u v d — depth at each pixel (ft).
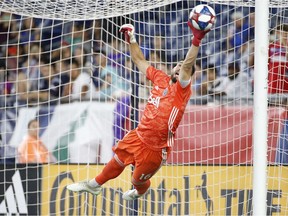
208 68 122.31
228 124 119.14
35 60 131.64
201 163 116.26
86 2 104.68
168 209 115.34
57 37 129.49
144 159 87.97
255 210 88.22
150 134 87.25
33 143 124.26
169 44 126.11
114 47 127.65
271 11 121.90
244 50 125.29
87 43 130.82
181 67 84.94
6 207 117.60
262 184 88.07
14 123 126.31
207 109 119.34
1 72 130.41
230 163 117.60
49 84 129.80
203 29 81.35
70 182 117.19
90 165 117.60
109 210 116.16
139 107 119.44
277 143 116.88
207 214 114.73
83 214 116.57
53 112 125.90
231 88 123.75
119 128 122.42
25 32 132.67
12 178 118.01
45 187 117.60
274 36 122.62
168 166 116.06
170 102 86.48
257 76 88.43
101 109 123.95
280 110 118.32
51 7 106.63
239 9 126.00
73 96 126.82
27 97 124.98
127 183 116.06
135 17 126.31
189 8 124.47
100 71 126.11
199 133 118.83
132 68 124.16
